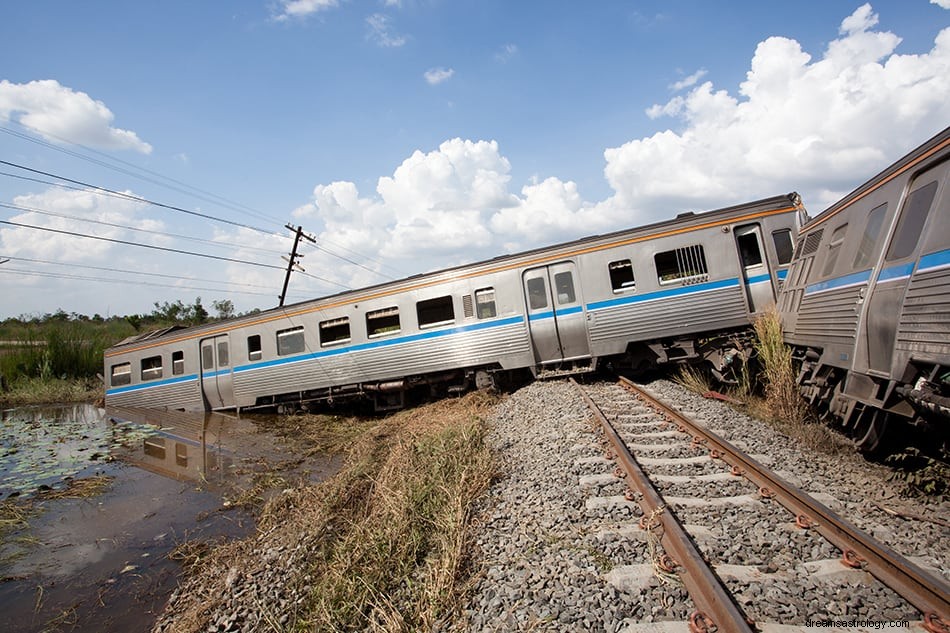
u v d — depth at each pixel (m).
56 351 24.08
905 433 5.18
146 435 13.09
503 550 4.14
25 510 8.09
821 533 3.71
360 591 4.00
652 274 10.53
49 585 5.64
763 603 3.01
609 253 10.86
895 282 4.75
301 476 8.59
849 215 6.30
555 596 3.36
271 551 5.38
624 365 11.48
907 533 3.79
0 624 4.92
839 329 5.93
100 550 6.45
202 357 15.23
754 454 5.57
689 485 4.87
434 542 4.53
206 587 5.07
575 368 11.48
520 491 5.25
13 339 26.81
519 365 11.53
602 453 5.96
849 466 5.31
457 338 11.89
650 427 6.91
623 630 2.96
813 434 6.16
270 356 13.99
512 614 3.26
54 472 10.15
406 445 8.03
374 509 5.62
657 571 3.44
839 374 6.34
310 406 14.28
